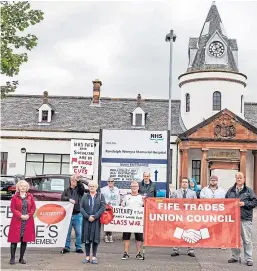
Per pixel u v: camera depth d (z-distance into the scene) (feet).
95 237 38.06
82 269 35.19
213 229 39.96
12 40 57.72
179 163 122.62
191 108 130.62
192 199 40.32
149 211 40.47
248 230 39.11
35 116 132.67
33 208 37.88
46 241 42.22
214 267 37.09
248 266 37.91
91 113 134.31
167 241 40.27
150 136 54.85
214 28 136.77
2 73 57.21
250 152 121.90
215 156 118.01
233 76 129.90
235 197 40.50
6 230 41.47
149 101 139.13
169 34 86.94
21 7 57.47
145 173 47.96
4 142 126.93
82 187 44.62
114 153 54.90
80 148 61.16
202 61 133.49
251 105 142.72
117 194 50.70
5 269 34.71
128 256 40.16
